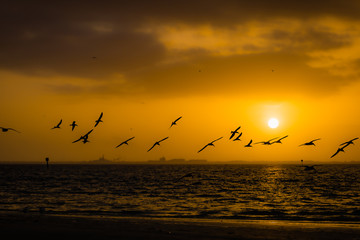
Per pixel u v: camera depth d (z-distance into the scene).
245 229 26.70
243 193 67.69
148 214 37.75
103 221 29.61
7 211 38.72
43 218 30.45
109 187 85.94
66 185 93.62
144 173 195.88
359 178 126.31
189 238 23.22
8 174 177.00
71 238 22.61
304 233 25.38
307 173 182.50
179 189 78.75
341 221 33.16
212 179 126.25
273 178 130.50
